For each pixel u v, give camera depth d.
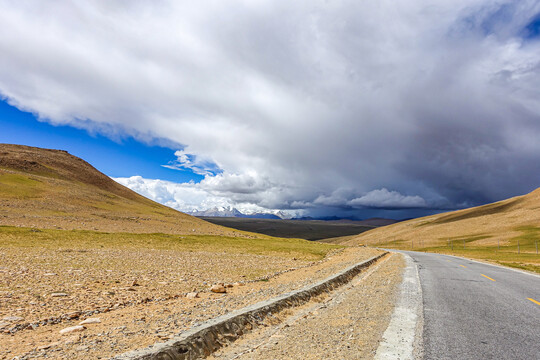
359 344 5.93
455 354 5.30
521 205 166.50
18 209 57.97
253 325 7.85
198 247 43.41
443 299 10.21
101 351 5.43
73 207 72.38
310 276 17.77
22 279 12.98
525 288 12.91
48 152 152.25
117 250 31.17
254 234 101.25
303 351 5.74
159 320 7.79
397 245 137.00
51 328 7.07
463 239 124.75
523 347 5.66
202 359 5.79
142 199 151.00
